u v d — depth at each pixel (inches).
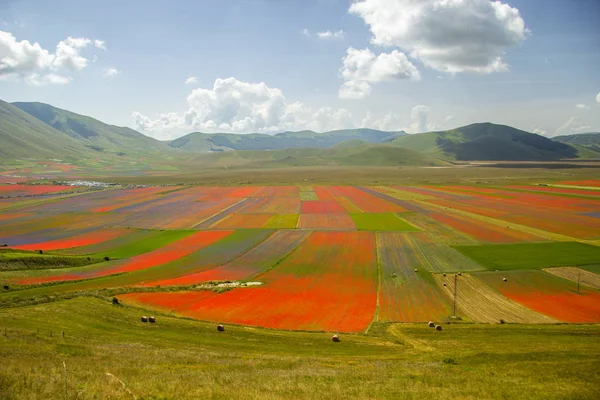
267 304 2139.5
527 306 2188.7
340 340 1637.6
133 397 789.2
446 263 2972.4
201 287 2383.1
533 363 1207.6
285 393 866.1
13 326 1449.3
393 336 1716.3
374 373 1066.7
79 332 1483.8
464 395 901.2
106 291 2185.0
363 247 3422.7
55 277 2536.9
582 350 1402.6
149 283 2465.6
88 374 914.1
